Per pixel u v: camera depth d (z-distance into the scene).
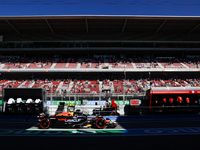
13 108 16.86
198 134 9.12
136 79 36.91
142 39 40.53
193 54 43.47
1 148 6.55
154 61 40.34
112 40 40.44
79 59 41.22
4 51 41.47
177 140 7.82
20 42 40.69
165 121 14.80
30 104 16.88
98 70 36.25
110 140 7.84
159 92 17.98
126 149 6.44
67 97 25.25
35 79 36.09
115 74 38.31
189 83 34.66
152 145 6.98
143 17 34.69
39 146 6.83
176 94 18.31
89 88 31.22
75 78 37.75
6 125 12.55
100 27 38.91
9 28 38.78
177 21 36.06
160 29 39.53
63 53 42.81
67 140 7.83
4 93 17.23
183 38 40.56
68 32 40.53
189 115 16.77
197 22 36.38
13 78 37.16
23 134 9.20
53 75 37.88
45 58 41.62
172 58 42.09
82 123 11.56
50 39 40.44
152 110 17.86
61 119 11.18
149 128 11.08
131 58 41.78
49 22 36.53
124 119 16.11
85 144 7.14
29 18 34.47
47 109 17.78
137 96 25.69
